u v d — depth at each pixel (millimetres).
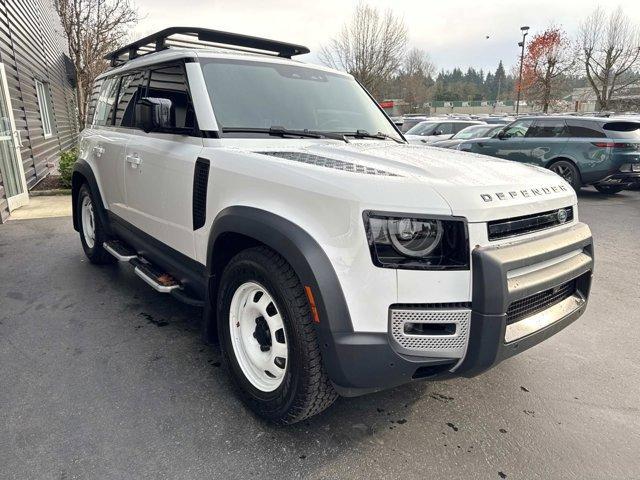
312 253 2076
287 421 2398
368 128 3660
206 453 2283
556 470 2242
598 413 2701
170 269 3346
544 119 10227
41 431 2406
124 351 3252
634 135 9344
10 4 9258
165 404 2658
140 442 2344
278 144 2943
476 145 11289
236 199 2521
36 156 10742
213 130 2887
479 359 2061
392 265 1999
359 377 2055
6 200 7598
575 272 2449
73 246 5895
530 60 33562
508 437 2473
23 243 6020
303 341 2180
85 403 2650
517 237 2236
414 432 2494
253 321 2590
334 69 4035
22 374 2938
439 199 2035
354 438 2430
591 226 7535
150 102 2986
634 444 2441
